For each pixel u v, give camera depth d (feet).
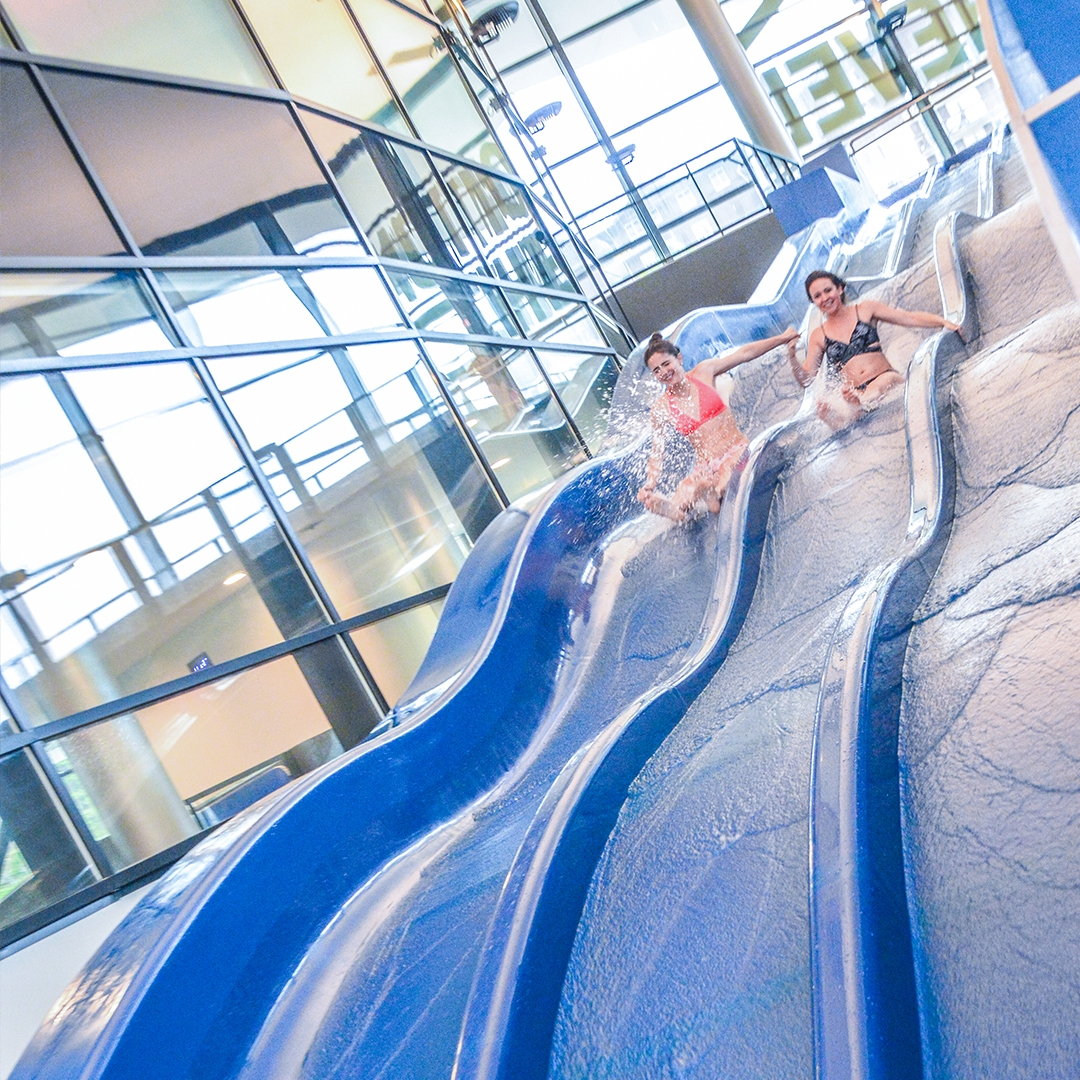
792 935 7.00
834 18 76.23
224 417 22.65
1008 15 5.69
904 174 63.98
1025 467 10.32
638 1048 7.04
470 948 9.40
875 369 16.28
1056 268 15.30
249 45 29.32
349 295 27.73
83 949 15.67
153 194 23.93
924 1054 5.57
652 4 72.95
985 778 6.80
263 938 10.65
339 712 21.99
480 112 43.27
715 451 17.37
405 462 26.84
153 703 18.81
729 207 51.19
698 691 11.87
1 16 22.57
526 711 15.35
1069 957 5.33
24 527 18.51
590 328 42.27
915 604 9.37
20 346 19.69
